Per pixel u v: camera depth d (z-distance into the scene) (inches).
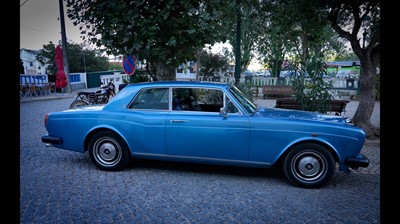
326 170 168.7
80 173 191.6
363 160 165.9
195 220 131.5
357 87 713.0
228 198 156.2
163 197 155.7
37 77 808.9
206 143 179.3
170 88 190.7
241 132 174.6
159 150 187.8
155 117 186.2
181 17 241.8
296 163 173.0
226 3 341.1
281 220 133.0
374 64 303.1
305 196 160.7
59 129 200.1
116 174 191.2
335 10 308.5
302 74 345.4
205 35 260.1
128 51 243.8
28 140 281.1
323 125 169.0
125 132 189.3
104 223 127.1
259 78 816.3
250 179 186.5
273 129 171.2
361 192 167.3
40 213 134.7
